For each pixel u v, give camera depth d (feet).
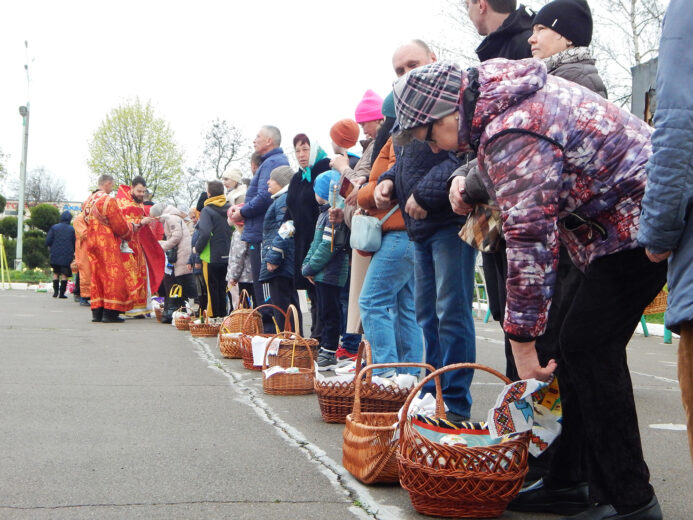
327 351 24.09
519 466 9.72
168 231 40.75
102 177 40.55
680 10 7.09
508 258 8.66
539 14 11.98
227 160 141.38
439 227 13.84
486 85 8.71
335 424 15.65
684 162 7.07
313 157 24.66
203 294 40.27
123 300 40.16
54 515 9.72
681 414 17.44
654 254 7.50
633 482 9.03
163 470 11.92
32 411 16.30
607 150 8.51
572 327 9.08
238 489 11.00
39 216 136.05
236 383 20.95
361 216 17.30
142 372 22.47
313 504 10.37
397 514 9.98
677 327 7.51
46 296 68.08
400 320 18.62
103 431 14.57
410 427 10.16
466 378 14.12
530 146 8.40
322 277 23.58
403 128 9.35
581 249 9.02
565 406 10.00
